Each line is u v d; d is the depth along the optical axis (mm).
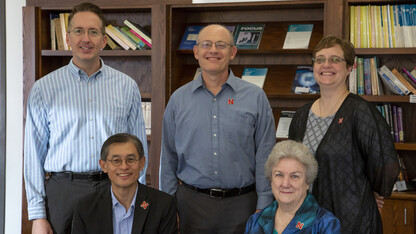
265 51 3760
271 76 3920
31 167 2525
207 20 4121
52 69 4195
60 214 2498
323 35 3584
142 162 2352
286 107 4012
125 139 2273
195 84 2574
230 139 2504
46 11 4051
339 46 2383
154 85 3811
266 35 3887
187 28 4098
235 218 2504
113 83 2625
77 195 2486
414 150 3766
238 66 4078
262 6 3797
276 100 4043
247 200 2531
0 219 4422
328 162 2311
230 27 4012
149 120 3943
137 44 3943
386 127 2287
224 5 3746
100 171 2525
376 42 3553
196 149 2541
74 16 2498
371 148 2256
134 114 2711
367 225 2271
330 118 2398
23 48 3971
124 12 4168
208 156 2508
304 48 3678
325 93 2441
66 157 2496
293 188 2062
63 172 2523
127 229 2314
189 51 3889
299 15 3934
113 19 4234
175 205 2402
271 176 2158
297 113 2609
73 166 2498
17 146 4375
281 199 2084
